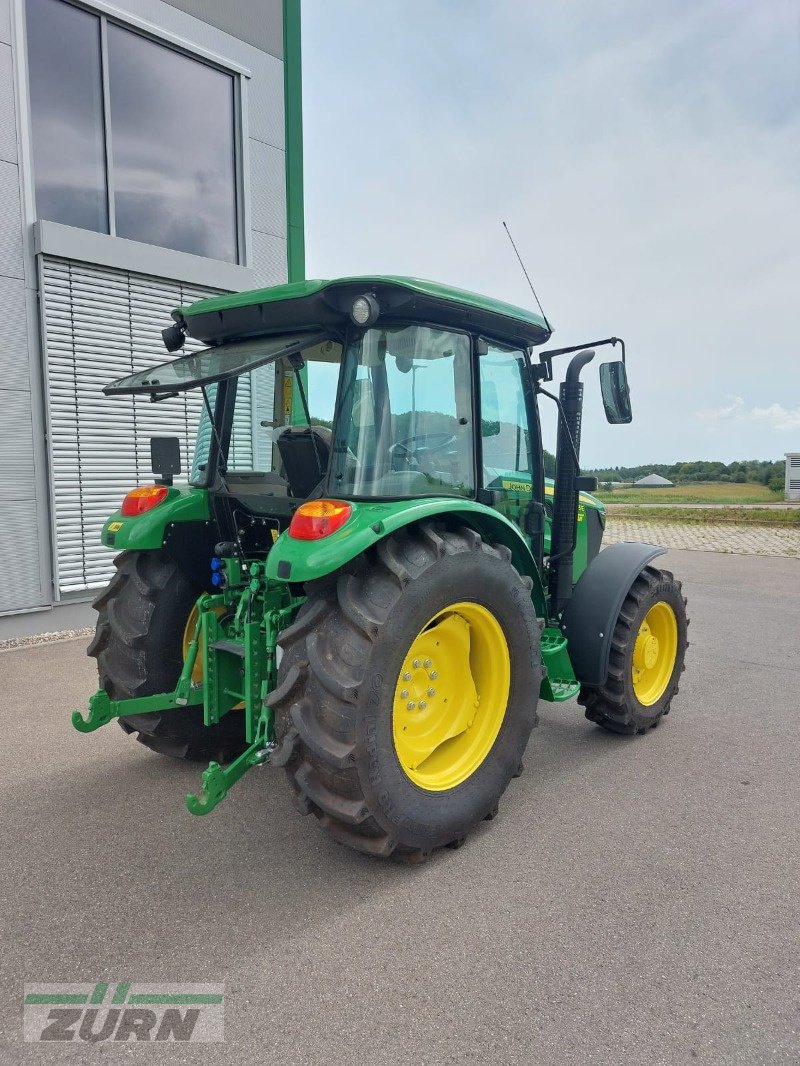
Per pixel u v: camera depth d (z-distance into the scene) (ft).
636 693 13.12
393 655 8.24
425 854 8.92
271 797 10.77
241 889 8.39
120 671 10.87
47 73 20.36
